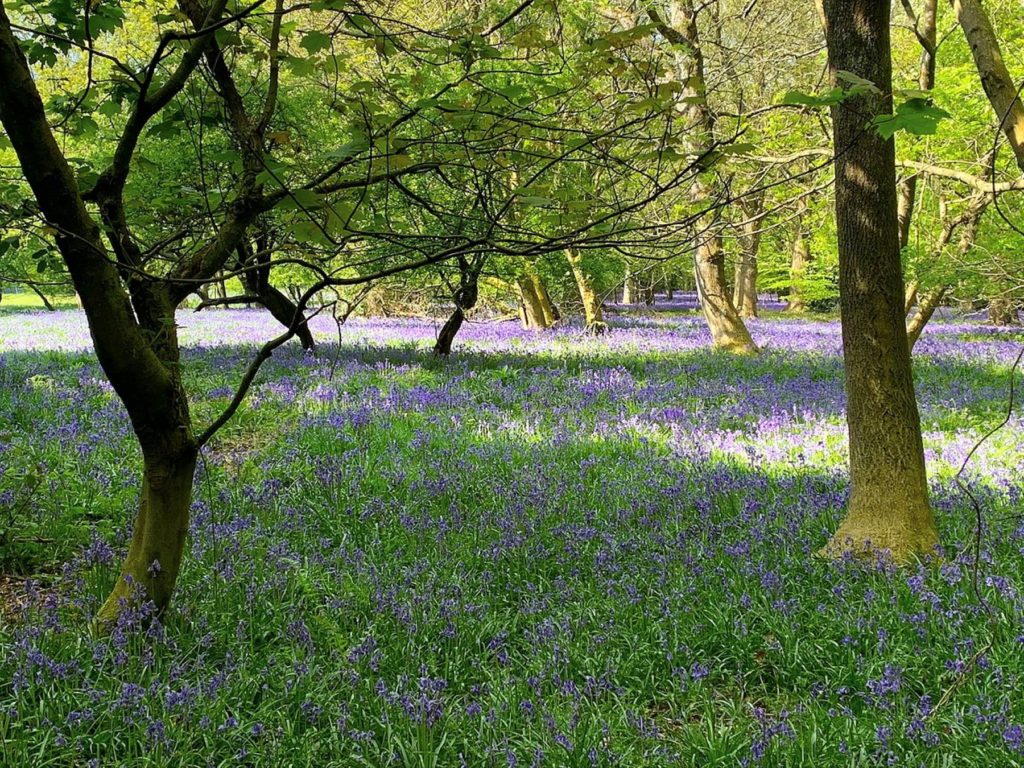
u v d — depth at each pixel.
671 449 9.80
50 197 3.74
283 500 7.48
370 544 6.38
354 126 3.78
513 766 3.69
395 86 3.96
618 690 4.35
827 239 19.92
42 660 4.02
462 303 17.47
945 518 7.00
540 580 5.79
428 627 4.92
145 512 4.70
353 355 18.16
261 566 5.66
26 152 3.62
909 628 4.89
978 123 11.98
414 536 6.60
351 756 3.74
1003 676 4.33
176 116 4.70
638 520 7.09
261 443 10.01
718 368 17.62
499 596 5.56
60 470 7.71
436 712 3.84
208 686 4.10
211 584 5.31
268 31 4.42
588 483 8.30
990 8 12.55
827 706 4.31
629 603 5.29
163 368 4.38
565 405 12.78
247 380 4.32
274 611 5.08
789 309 48.41
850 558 5.93
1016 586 5.32
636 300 53.50
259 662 4.55
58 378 13.44
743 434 10.86
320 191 3.97
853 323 6.15
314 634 4.84
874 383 6.10
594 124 4.18
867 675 4.41
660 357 19.75
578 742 3.78
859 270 6.07
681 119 4.17
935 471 8.71
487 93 3.63
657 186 3.59
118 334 4.10
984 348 21.73
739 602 5.23
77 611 4.93
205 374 14.51
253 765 3.74
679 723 4.25
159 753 3.58
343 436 10.07
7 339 23.41
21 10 4.27
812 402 13.18
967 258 14.93
